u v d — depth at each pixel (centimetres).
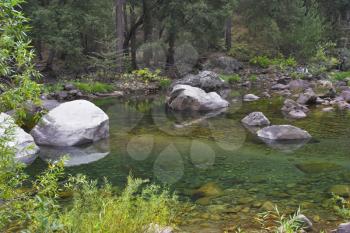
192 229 473
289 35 3073
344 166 737
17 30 296
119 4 2472
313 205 554
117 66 2362
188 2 2666
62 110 988
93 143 946
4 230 417
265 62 2912
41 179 323
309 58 2922
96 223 352
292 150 859
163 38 3039
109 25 2883
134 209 422
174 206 549
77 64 2498
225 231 470
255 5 3300
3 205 306
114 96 1905
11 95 300
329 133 1017
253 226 486
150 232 389
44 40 2286
